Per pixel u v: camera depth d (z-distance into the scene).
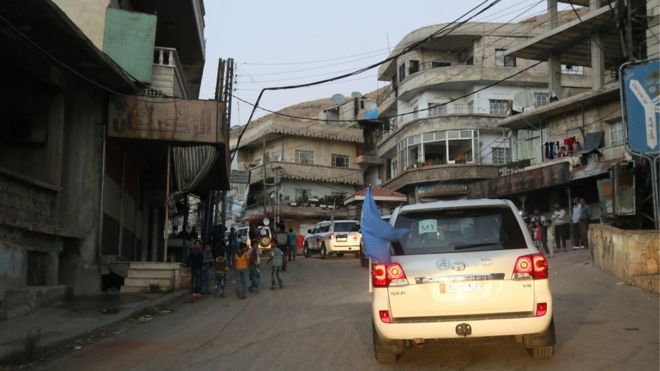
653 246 12.67
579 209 23.14
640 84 14.12
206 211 29.95
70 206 16.19
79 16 16.86
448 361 6.89
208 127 17.22
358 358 7.29
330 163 54.88
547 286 6.11
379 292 6.26
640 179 16.48
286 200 52.12
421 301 6.09
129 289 16.08
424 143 43.72
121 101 16.88
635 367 6.31
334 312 11.48
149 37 17.12
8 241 12.41
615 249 13.85
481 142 42.84
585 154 28.41
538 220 20.91
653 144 13.95
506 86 44.00
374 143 55.78
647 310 9.70
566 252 22.12
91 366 7.68
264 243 28.44
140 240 23.34
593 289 12.47
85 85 16.64
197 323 11.23
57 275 15.05
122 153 19.05
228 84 27.30
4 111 15.59
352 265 24.09
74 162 16.36
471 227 6.52
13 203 13.27
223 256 16.61
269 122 52.75
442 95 45.06
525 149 35.00
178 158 17.69
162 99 17.09
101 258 16.27
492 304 6.00
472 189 38.38
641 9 17.22
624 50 15.84
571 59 34.59
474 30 44.56
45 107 15.75
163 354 8.24
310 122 54.38
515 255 6.14
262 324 10.59
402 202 36.47
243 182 35.38
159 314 12.84
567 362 6.59
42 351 8.51
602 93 27.80
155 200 27.81
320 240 30.34
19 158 15.51
